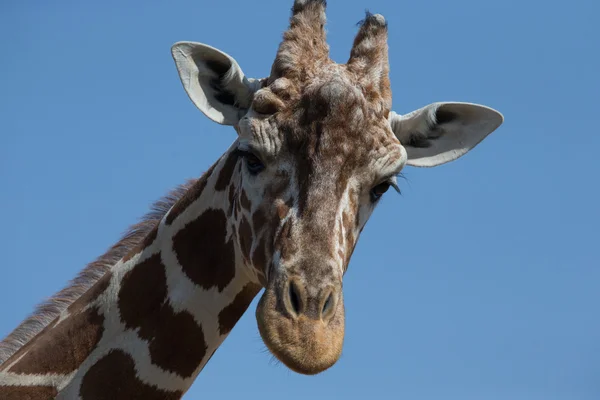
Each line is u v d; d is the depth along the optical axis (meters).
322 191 16.36
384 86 17.86
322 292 15.64
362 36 18.33
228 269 18.34
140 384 17.92
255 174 17.20
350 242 16.81
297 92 17.16
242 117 17.94
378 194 17.52
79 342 18.17
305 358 15.17
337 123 16.58
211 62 18.39
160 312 18.25
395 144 17.38
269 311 15.65
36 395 17.84
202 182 18.94
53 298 19.69
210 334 18.38
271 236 16.66
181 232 18.70
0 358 19.14
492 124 19.53
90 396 17.83
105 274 18.88
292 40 17.89
